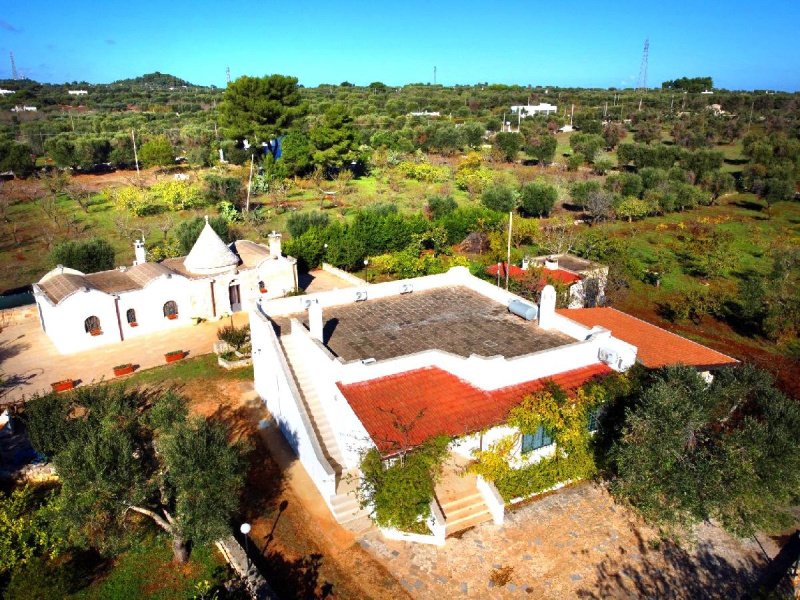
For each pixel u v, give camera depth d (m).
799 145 96.06
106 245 48.84
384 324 27.98
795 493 18.92
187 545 20.05
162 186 74.06
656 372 23.30
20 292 48.44
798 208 81.25
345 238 54.94
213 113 149.75
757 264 56.94
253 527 20.73
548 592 18.05
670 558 19.39
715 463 18.41
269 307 29.47
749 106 156.62
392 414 20.88
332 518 21.20
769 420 20.19
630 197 74.44
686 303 43.12
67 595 17.98
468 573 18.75
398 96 198.25
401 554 19.53
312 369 25.11
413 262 50.50
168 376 32.94
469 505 21.14
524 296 39.72
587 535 20.30
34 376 33.25
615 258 50.91
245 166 93.81
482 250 60.09
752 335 40.78
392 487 19.30
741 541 20.19
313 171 94.31
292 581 18.45
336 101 174.12
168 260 43.94
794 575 18.14
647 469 18.78
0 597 17.47
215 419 28.02
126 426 20.02
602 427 23.28
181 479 17.19
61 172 92.19
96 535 17.28
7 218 69.19
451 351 25.00
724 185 83.25
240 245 48.62
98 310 37.28
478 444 21.52
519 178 92.88
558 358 23.62
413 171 96.75
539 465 22.23
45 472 23.41
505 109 167.25
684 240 63.28
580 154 107.19
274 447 25.61
